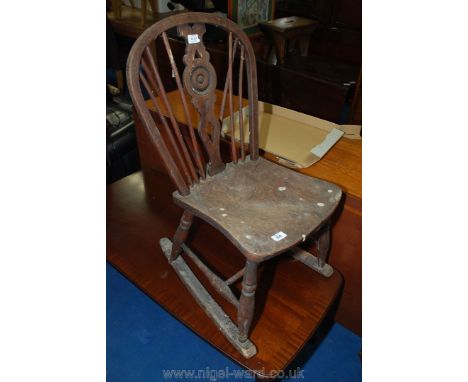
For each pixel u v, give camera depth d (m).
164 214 1.50
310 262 1.25
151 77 0.89
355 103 1.93
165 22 0.86
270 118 1.43
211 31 2.12
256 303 1.16
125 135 1.84
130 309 1.41
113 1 2.57
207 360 1.27
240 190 1.02
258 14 2.08
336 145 1.31
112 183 1.70
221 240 1.38
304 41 2.22
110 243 1.36
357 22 2.45
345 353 1.29
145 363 1.25
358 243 1.16
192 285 1.18
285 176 1.07
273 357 1.02
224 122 1.36
